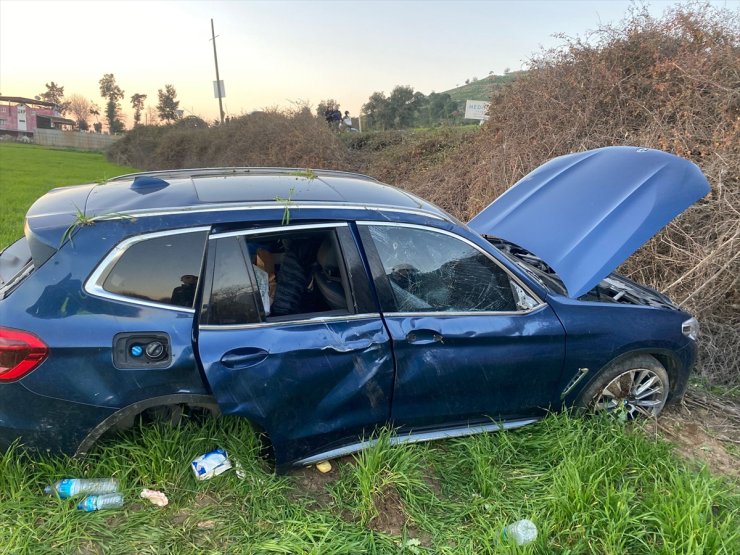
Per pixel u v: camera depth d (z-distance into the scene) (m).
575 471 3.04
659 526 2.83
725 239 5.48
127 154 36.94
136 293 2.81
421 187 11.07
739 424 4.24
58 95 120.25
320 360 3.04
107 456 2.95
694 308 5.41
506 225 4.30
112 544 2.62
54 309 2.69
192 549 2.62
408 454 3.16
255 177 3.60
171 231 2.88
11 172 22.94
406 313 3.26
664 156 4.18
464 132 14.80
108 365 2.73
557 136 8.20
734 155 5.91
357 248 3.21
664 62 7.88
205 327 2.88
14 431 2.72
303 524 2.75
